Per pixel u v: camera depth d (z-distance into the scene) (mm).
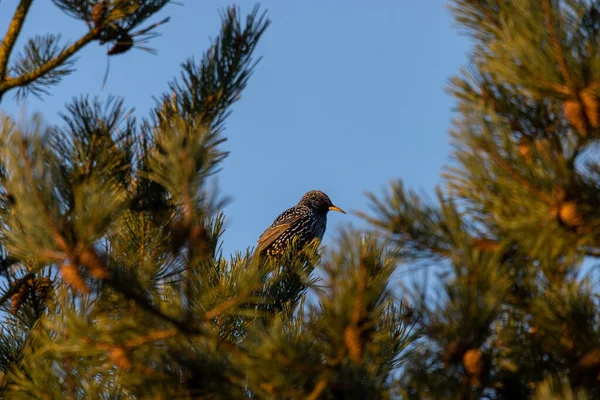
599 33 5637
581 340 6031
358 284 5285
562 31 5418
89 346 6137
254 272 6688
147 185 7418
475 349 5457
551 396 5086
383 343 6379
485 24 6469
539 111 6215
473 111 5926
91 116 7219
